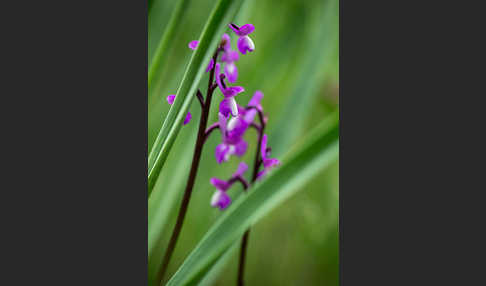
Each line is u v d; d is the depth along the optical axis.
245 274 0.61
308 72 0.66
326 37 0.66
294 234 0.62
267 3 0.66
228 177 0.61
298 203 0.62
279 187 0.55
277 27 0.67
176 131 0.56
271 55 0.67
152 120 0.59
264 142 0.58
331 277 0.62
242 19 0.65
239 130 0.57
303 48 0.67
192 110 0.60
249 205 0.56
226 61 0.56
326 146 0.55
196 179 0.60
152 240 0.60
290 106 0.65
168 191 0.60
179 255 0.59
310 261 0.62
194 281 0.57
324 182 0.62
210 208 0.60
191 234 0.60
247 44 0.56
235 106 0.56
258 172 0.58
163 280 0.59
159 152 0.56
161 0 0.61
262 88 0.65
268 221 0.62
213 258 0.56
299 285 0.61
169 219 0.60
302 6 0.67
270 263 0.61
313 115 0.65
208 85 0.56
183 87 0.56
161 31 0.61
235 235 0.56
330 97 0.65
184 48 0.60
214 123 0.58
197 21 0.60
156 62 0.60
